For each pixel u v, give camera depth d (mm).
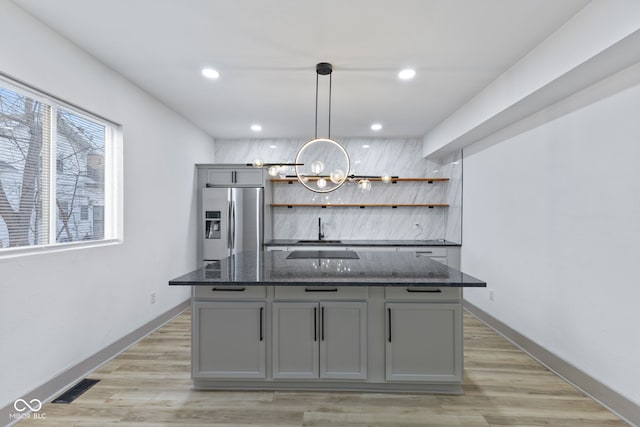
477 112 3449
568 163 2592
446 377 2289
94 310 2697
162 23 2221
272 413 2100
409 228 5453
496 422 2025
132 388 2398
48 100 2318
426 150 5215
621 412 2082
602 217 2268
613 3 1809
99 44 2494
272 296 2361
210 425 1979
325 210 5512
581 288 2453
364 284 2049
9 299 1995
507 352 3100
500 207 3617
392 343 2314
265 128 4852
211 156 5363
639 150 2002
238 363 2352
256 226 4793
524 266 3166
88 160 2760
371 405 2193
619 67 2090
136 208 3279
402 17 2145
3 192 2043
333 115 4195
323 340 2324
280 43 2473
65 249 2453
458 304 2295
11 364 2006
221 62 2779
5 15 1955
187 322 3898
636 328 2016
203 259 4746
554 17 2123
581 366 2441
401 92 3410
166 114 3869
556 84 2369
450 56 2652
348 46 2516
